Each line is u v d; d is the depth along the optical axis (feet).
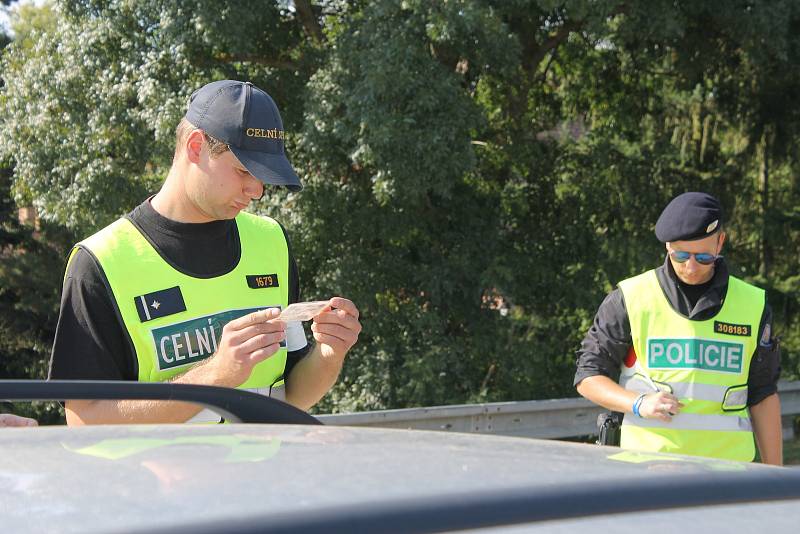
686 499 3.44
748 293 11.71
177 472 3.41
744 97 44.32
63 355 7.88
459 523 3.00
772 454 11.70
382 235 37.11
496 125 40.83
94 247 8.03
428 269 37.86
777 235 44.39
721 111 44.93
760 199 45.14
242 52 33.53
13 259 56.29
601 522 3.14
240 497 3.04
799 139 44.32
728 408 11.47
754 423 11.87
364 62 31.73
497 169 41.50
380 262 37.86
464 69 37.42
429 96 31.50
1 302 58.13
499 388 39.19
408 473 3.46
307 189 35.78
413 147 31.68
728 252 44.45
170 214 8.27
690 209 11.07
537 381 39.19
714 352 11.46
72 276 7.97
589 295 39.29
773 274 45.37
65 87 35.63
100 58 35.68
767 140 44.93
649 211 41.88
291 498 3.03
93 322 7.88
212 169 7.94
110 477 3.33
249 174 8.03
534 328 40.01
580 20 34.14
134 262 8.09
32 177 35.96
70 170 35.42
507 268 37.55
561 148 41.75
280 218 35.83
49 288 57.26
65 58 36.11
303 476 3.36
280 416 5.11
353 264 36.81
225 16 32.73
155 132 34.12
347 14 36.94
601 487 3.38
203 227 8.35
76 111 35.55
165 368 8.14
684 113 45.47
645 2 34.81
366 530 2.85
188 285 8.27
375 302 37.32
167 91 34.04
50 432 4.33
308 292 37.78
